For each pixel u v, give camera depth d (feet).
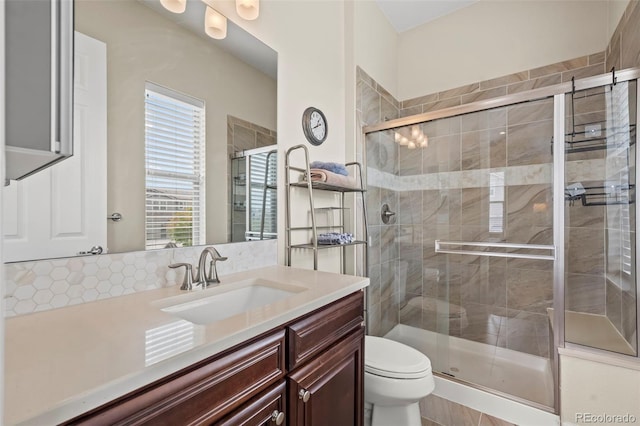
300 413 2.62
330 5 6.42
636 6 4.90
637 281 4.60
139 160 3.23
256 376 2.25
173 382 1.73
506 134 6.26
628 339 4.83
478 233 6.82
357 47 6.89
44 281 2.52
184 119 3.68
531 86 7.02
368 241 6.86
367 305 6.91
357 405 3.53
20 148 1.07
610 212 5.38
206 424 1.88
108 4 3.01
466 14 7.88
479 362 6.44
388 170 7.68
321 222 6.05
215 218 4.00
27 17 1.11
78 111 2.78
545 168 5.83
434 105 8.33
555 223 5.52
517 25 7.20
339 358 3.20
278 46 5.04
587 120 5.25
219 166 4.08
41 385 1.40
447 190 7.15
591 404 4.51
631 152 4.75
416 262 7.66
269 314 2.44
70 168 2.72
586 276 5.81
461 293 7.14
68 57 1.19
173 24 3.57
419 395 3.99
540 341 6.24
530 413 4.87
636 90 4.62
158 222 3.37
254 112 4.60
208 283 3.47
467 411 5.25
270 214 4.83
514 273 6.53
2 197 0.80
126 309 2.55
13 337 1.96
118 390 1.46
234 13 4.29
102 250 2.90
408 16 8.27
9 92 1.07
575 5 6.57
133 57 3.20
